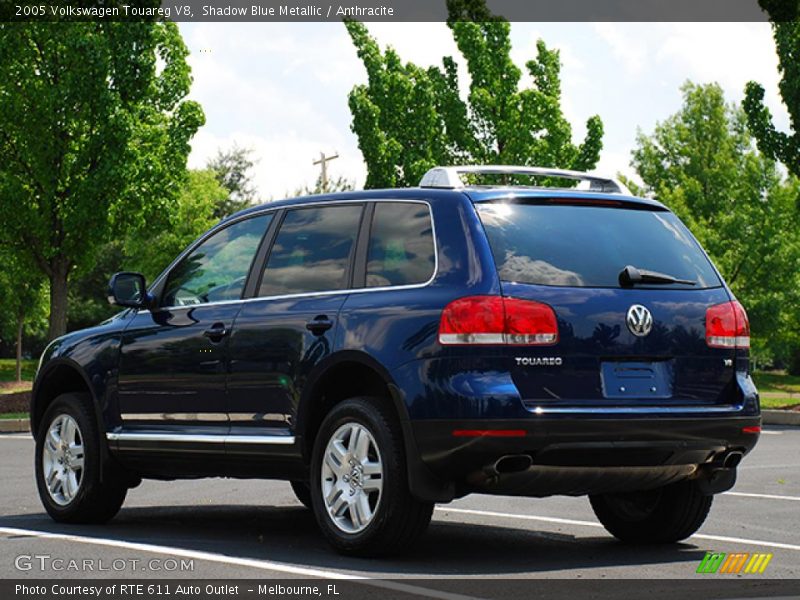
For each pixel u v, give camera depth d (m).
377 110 36.38
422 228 7.67
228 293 8.68
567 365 7.21
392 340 7.36
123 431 9.16
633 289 7.53
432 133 36.66
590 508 10.38
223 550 7.81
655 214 8.03
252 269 8.59
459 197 7.61
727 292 7.95
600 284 7.44
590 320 7.29
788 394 41.03
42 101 29.69
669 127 65.25
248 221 8.88
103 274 79.56
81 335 9.70
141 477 9.44
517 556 7.71
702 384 7.66
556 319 7.21
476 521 9.52
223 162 83.69
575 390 7.22
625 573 7.04
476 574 6.94
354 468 7.52
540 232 7.54
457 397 7.04
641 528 8.39
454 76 36.97
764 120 28.86
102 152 30.12
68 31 29.91
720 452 7.69
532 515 9.88
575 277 7.40
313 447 7.91
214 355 8.48
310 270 8.20
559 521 9.53
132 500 11.05
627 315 7.41
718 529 9.20
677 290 7.70
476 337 7.09
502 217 7.53
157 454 8.89
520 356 7.11
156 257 59.88
